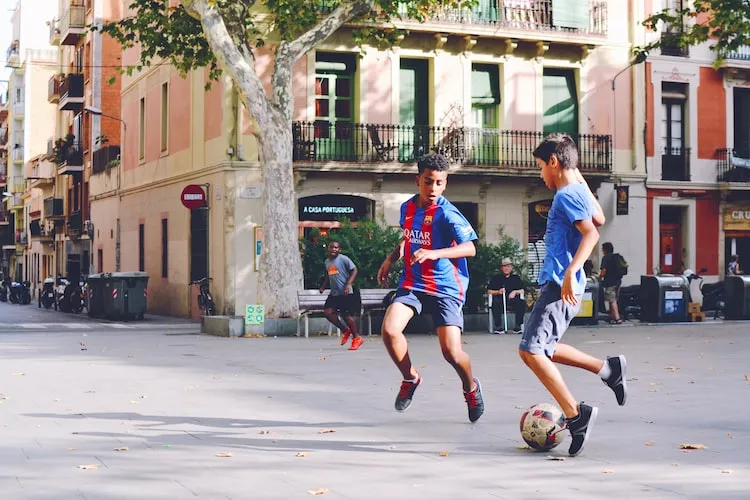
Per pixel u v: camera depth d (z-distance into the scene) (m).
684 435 7.39
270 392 10.27
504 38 28.42
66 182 52.88
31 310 39.84
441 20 27.47
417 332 20.55
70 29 46.38
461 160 27.97
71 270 51.09
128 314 28.50
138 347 16.88
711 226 31.00
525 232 29.00
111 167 39.66
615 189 29.59
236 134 26.33
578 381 11.04
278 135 20.55
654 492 5.44
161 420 8.27
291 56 20.84
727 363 13.55
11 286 51.44
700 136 30.84
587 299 22.81
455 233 7.43
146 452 6.73
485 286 21.62
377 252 21.06
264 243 20.66
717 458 6.46
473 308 21.78
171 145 31.31
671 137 30.62
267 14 26.12
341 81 27.36
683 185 30.52
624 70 29.97
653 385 10.77
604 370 6.80
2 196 86.50
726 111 31.19
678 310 23.78
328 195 26.98
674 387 10.59
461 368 7.73
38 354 15.26
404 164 27.08
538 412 6.76
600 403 9.23
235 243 26.22
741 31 24.61
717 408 8.90
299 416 8.50
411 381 7.75
